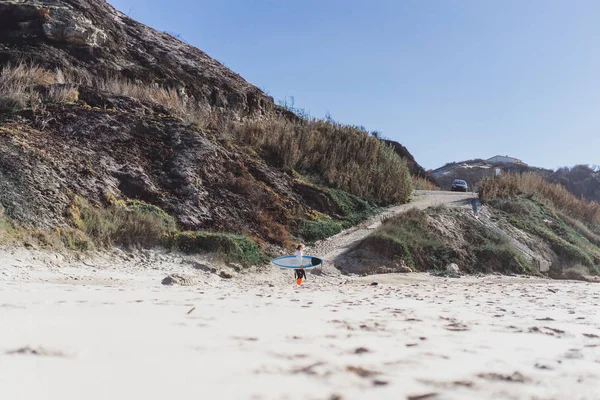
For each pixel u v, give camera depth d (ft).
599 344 10.07
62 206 45.11
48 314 11.92
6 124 53.88
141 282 35.76
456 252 60.95
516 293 32.55
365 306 19.08
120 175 54.44
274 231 57.98
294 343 8.95
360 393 5.82
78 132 57.57
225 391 5.74
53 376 6.07
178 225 51.98
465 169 319.27
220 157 64.39
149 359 7.18
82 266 39.37
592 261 71.77
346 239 61.67
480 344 9.65
